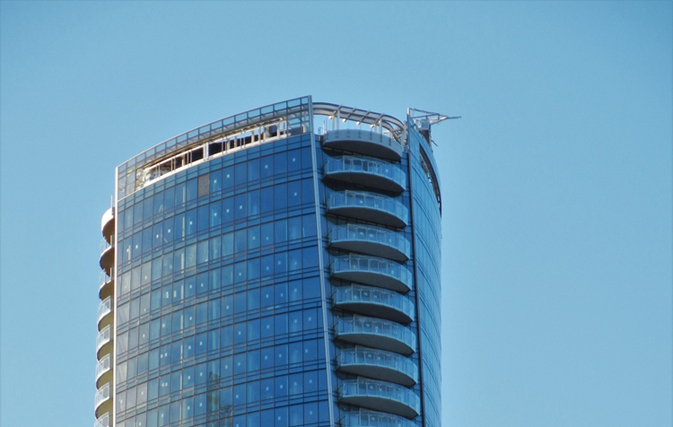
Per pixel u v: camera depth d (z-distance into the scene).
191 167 194.38
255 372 177.00
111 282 199.88
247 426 174.88
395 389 174.12
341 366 173.62
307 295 177.75
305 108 187.88
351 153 186.38
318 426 170.88
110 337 195.62
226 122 193.12
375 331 175.88
